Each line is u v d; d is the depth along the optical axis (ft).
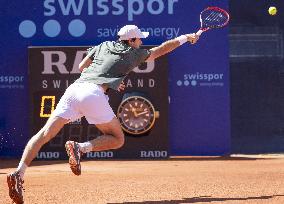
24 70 108.17
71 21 108.37
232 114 140.36
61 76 101.40
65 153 99.96
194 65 108.06
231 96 140.26
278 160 97.96
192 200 47.06
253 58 139.03
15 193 42.11
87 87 44.04
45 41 108.27
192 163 93.04
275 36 138.51
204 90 108.06
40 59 101.45
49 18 108.47
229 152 107.86
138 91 100.48
